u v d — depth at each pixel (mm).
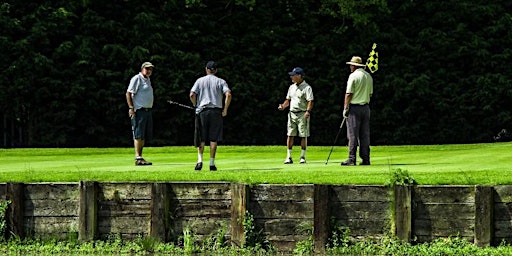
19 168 29000
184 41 58250
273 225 22516
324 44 60094
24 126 58812
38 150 39719
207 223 22797
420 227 22297
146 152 39094
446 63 60844
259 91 58688
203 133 27047
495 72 60625
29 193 23281
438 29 61562
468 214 22094
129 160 33781
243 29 60375
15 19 55625
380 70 60469
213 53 58906
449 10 61750
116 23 56906
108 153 38938
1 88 55094
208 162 31531
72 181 23641
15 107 55750
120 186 23031
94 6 57656
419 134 59594
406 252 21969
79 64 55688
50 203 23219
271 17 60531
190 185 22859
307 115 30250
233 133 58781
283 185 22484
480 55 60094
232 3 60812
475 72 60844
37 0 57000
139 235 22984
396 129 59812
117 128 57625
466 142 59812
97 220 23078
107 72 56031
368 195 22312
